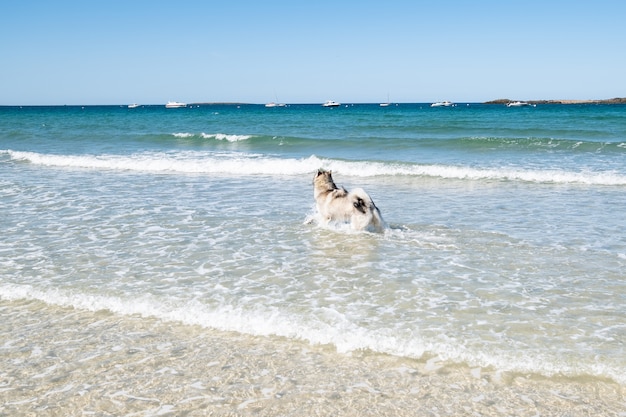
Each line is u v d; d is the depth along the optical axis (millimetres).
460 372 4547
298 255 7930
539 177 15719
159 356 4895
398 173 17359
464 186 14672
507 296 6199
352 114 69000
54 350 5027
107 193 13352
